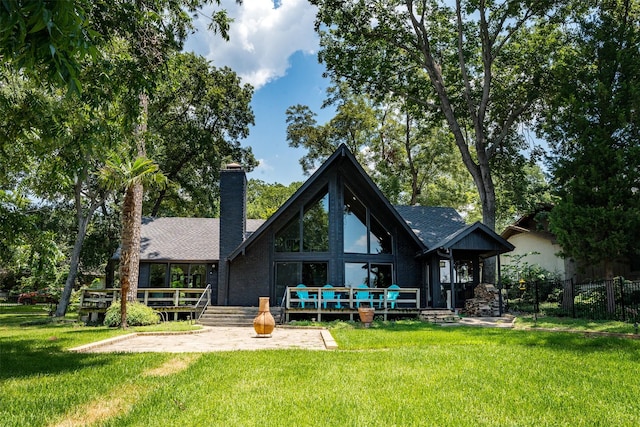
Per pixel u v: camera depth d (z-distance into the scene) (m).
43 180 11.44
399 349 9.77
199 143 33.56
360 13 24.12
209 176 35.53
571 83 18.31
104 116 10.04
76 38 4.15
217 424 4.58
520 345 10.29
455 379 6.62
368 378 6.75
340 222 20.66
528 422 4.70
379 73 26.38
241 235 21.64
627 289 16.91
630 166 16.36
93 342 11.62
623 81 16.89
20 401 5.57
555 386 6.22
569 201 17.17
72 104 9.42
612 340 10.48
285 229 21.39
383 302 19.05
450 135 31.80
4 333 15.14
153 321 17.48
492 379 6.62
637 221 15.73
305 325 16.62
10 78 9.24
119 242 31.83
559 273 27.31
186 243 24.09
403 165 40.53
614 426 4.60
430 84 26.95
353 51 25.45
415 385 6.28
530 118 26.95
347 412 5.00
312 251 20.73
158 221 26.39
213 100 34.16
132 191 16.09
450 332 12.98
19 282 41.19
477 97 26.77
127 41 9.95
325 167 20.34
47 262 11.19
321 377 6.85
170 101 30.98
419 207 25.48
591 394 5.80
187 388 6.16
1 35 3.95
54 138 9.35
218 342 12.11
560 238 17.56
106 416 4.96
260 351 9.77
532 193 30.77
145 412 5.04
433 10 25.67
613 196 16.33
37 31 3.79
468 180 43.97
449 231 22.77
